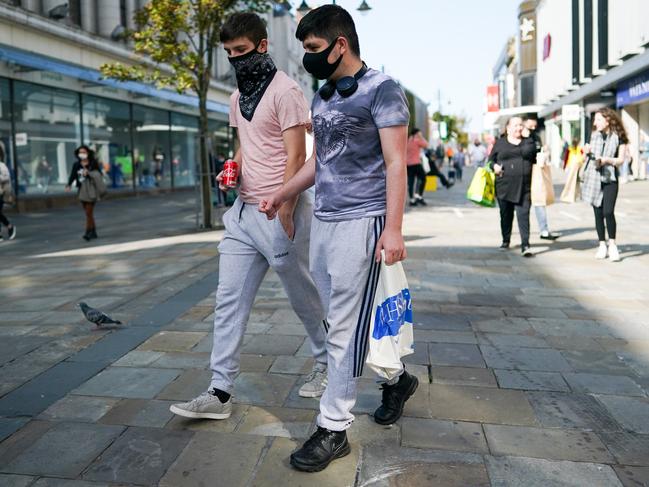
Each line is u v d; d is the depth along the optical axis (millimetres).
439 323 4777
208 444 2844
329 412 2660
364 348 2676
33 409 3262
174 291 6137
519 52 53844
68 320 5109
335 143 2596
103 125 22672
